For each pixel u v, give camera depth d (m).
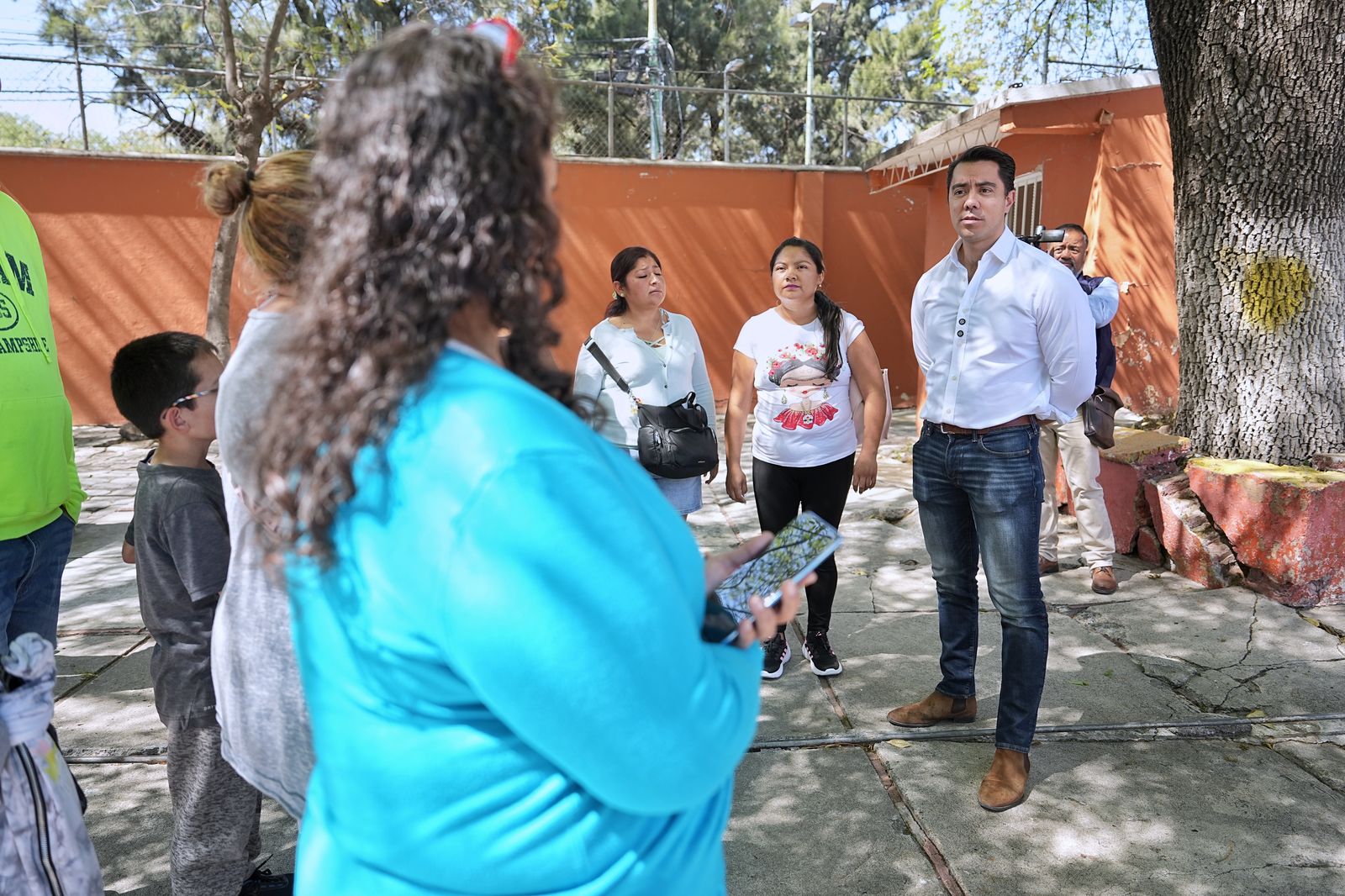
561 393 1.06
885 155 9.80
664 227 11.98
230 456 1.40
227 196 1.46
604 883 0.96
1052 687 3.61
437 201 0.81
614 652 0.83
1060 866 2.54
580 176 11.73
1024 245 2.90
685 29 20.44
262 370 1.35
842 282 12.45
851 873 2.54
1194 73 4.93
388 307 0.82
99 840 2.73
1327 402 4.86
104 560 5.69
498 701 0.85
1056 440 4.77
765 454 3.76
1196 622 4.23
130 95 12.13
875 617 4.44
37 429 2.41
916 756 3.12
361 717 0.94
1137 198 7.35
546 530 0.82
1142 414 7.47
